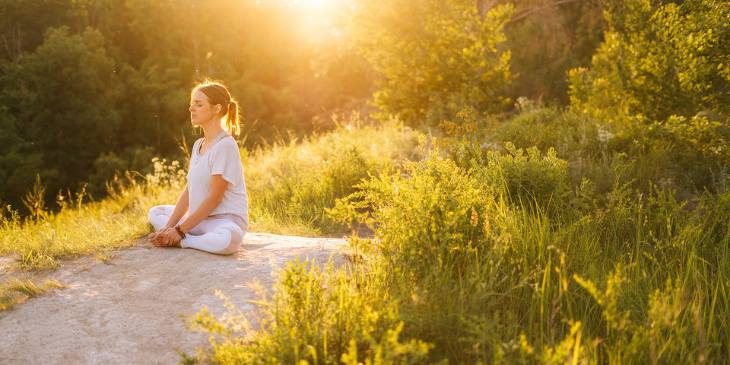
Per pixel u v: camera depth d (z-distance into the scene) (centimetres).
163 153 3406
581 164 653
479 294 285
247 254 409
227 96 427
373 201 388
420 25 1341
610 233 434
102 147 3225
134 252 418
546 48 1905
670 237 403
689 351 267
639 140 744
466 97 1278
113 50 3647
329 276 307
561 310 302
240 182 430
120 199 884
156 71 3572
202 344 292
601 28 1805
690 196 601
